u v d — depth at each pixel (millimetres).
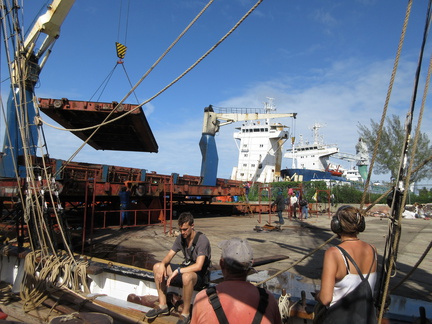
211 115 17594
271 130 41406
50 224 6582
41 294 5395
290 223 15875
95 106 9047
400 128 22812
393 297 4348
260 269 6375
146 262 6773
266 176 40906
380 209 24109
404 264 7160
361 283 2336
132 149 12578
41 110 8836
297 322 3695
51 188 6461
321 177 47312
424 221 19516
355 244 2465
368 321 2273
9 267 6871
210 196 18422
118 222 13633
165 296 4262
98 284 5551
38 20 8953
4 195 8438
